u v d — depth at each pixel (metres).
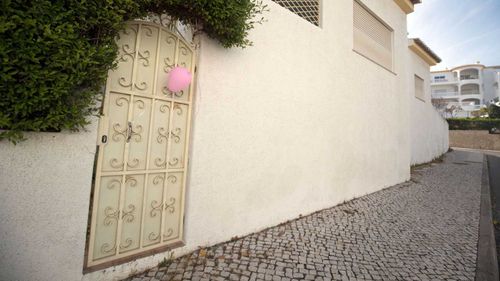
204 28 2.73
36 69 1.54
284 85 3.78
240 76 3.21
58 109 1.70
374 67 6.02
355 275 2.51
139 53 2.44
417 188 6.46
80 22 1.72
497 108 26.75
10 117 1.60
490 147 22.02
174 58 2.68
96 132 2.08
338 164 4.85
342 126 4.96
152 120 2.52
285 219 3.81
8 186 1.71
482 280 2.49
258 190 3.44
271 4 3.61
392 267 2.69
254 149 3.38
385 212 4.50
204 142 2.85
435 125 13.89
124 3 1.88
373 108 5.94
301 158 4.07
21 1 1.48
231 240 3.12
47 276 1.86
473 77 43.06
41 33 1.55
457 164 11.35
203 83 2.84
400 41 7.26
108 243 2.26
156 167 2.55
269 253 2.86
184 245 2.70
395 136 6.86
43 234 1.84
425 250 3.10
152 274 2.36
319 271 2.55
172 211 2.69
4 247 1.70
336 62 4.81
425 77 12.36
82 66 1.73
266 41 3.53
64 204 1.93
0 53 1.41
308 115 4.19
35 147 1.80
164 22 2.66
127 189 2.37
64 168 1.92
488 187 6.85
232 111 3.12
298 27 4.02
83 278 2.04
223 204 3.04
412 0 7.36
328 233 3.49
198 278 2.33
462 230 3.76
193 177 2.77
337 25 4.86
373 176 5.91
